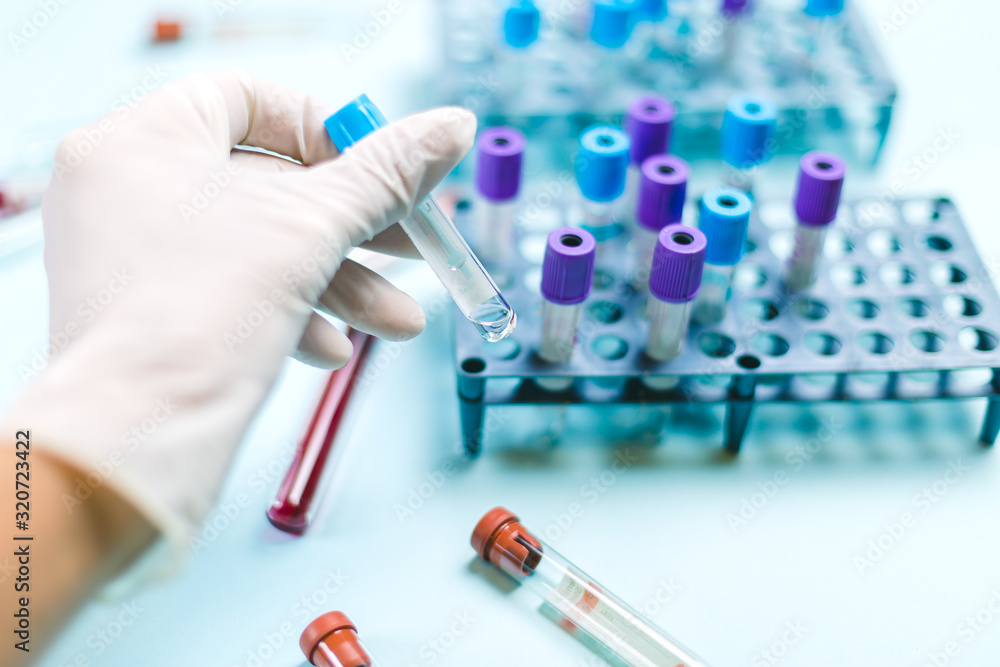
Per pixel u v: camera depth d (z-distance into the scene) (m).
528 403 0.90
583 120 1.22
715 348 0.95
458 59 1.28
